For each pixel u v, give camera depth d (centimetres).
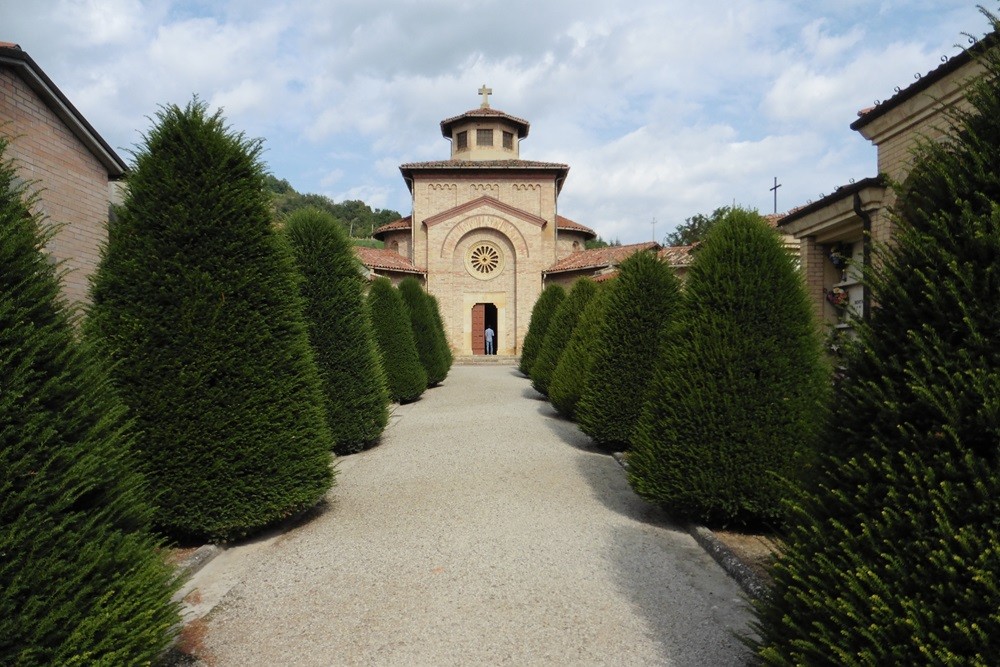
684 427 600
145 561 319
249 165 588
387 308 1571
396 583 484
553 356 1580
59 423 284
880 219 858
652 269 977
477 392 1822
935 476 232
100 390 320
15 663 245
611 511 678
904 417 250
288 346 593
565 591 468
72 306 323
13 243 283
